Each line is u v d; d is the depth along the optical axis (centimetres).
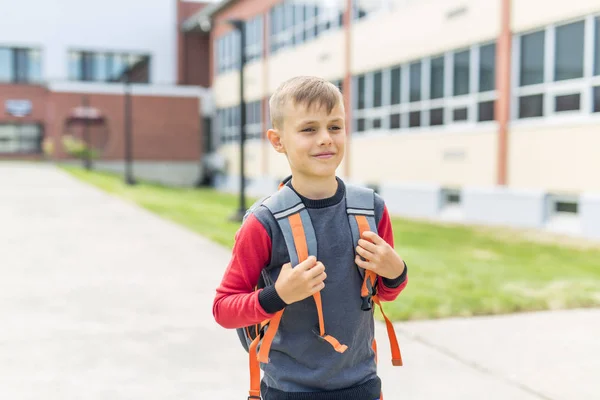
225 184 3184
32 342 448
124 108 3359
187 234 997
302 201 179
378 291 197
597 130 1130
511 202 1331
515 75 1327
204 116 3469
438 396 356
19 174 2570
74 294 595
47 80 3859
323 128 173
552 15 1210
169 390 364
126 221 1161
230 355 424
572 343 454
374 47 1833
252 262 179
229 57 3094
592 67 1138
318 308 176
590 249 973
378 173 1833
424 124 1633
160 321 504
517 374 391
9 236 966
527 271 729
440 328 487
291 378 185
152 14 3959
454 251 918
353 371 188
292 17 2419
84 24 3881
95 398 352
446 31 1511
